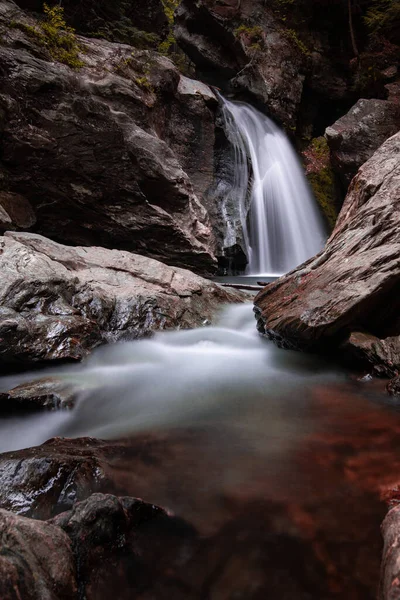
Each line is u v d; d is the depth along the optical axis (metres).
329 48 17.92
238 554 1.86
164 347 5.47
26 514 2.11
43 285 4.98
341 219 6.75
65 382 3.92
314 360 5.01
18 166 8.62
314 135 18.89
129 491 2.31
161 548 1.88
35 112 8.73
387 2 16.62
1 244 5.50
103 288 5.85
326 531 1.99
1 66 8.53
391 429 3.12
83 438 2.87
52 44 10.48
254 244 13.85
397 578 1.46
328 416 3.40
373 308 4.71
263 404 3.72
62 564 1.61
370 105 14.98
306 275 5.58
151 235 10.26
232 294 7.41
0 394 3.48
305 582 1.71
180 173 11.20
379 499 2.23
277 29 17.31
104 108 9.69
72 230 9.59
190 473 2.51
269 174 15.33
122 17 14.36
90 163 9.31
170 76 12.96
